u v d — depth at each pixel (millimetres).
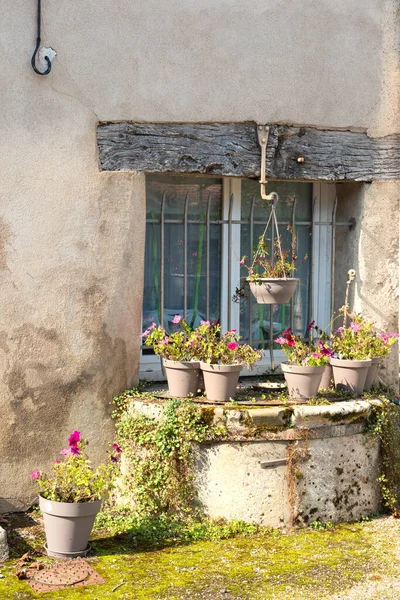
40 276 5184
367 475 5398
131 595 4148
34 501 5273
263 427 5031
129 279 5445
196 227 5984
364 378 5602
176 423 5043
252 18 5617
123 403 5410
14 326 5133
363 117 5988
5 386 5133
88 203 5289
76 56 5199
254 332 6195
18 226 5113
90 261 5312
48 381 5238
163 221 5812
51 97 5152
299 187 6258
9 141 5062
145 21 5348
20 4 5035
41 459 5258
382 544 4918
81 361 5316
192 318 6012
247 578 4391
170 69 5441
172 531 4980
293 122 5785
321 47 5824
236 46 5590
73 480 4648
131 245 5438
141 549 4777
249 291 6121
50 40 5125
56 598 4090
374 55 5984
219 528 5012
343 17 5871
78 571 4402
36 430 5230
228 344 5180
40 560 4539
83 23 5199
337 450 5238
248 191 6078
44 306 5199
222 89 5578
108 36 5266
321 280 6367
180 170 5523
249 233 6094
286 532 5082
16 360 5148
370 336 5727
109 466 4930
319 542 4934
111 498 5418
